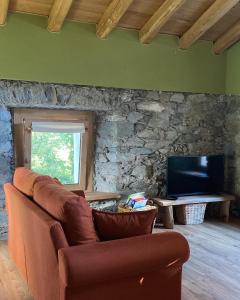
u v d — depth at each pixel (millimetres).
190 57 5496
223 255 3957
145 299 2434
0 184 4465
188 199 5137
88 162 5305
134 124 5172
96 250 2189
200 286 3191
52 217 2465
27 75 4441
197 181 5398
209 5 4664
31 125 4773
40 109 4809
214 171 5539
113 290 2309
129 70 5059
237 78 5586
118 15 4289
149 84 5211
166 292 2506
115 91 4984
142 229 2604
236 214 5660
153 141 5316
